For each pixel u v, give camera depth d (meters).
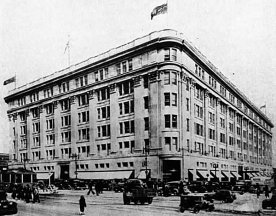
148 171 58.09
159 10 57.78
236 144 91.75
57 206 33.31
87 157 71.62
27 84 94.31
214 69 76.50
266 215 25.38
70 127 78.38
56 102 82.44
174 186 45.62
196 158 62.78
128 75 64.19
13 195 45.47
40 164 85.38
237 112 93.62
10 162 98.88
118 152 65.25
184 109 59.94
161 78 58.62
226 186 53.06
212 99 77.12
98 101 71.50
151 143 58.62
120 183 54.69
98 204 34.47
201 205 27.25
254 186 54.56
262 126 119.19
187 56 63.00
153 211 27.66
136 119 61.75
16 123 97.88
